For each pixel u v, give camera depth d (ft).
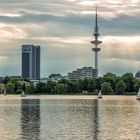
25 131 362.74
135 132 356.18
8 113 564.71
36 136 334.24
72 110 632.79
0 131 363.35
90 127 391.04
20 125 407.85
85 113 565.94
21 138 325.42
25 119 471.62
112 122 437.17
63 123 426.51
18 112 584.81
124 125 407.85
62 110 631.97
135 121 448.24
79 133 350.02
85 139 319.88
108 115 531.91
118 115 531.50
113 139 320.09
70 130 368.68
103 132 356.38
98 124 417.28
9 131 363.15
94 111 608.60
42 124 416.87
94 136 333.83
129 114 549.54
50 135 338.95
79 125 408.05
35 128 383.45
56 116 513.86
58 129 375.86
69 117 499.92
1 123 426.51
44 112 586.04
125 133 350.23
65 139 319.88
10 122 436.76
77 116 515.09
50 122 436.76
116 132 356.18
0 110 631.56
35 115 530.27
